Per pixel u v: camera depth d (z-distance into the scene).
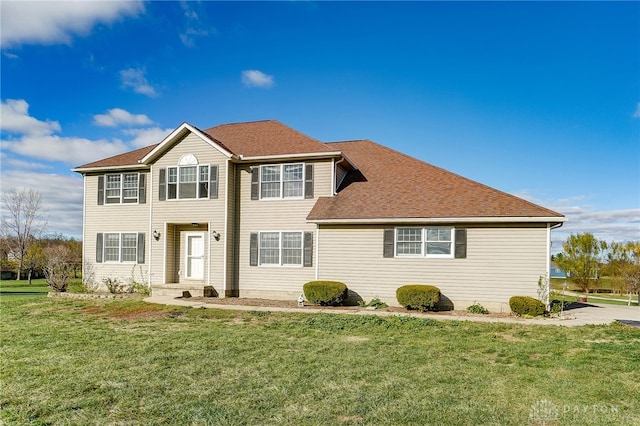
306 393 6.20
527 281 14.73
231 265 18.77
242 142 20.55
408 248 16.30
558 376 7.18
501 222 15.09
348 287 16.83
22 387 6.49
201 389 6.39
